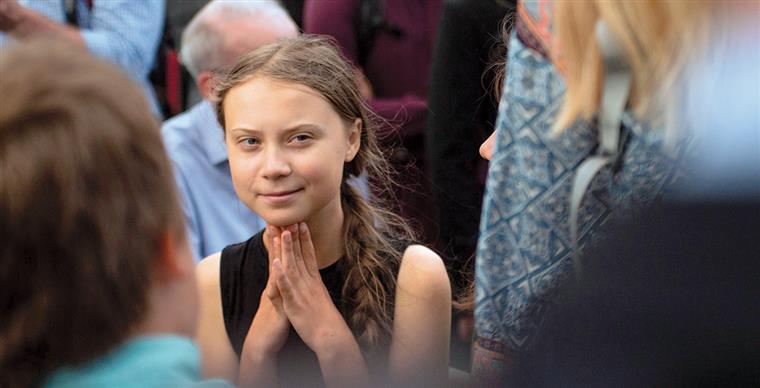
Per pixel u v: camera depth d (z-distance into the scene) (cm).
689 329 286
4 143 317
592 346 297
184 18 1212
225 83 548
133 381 331
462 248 920
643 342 290
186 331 350
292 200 535
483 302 444
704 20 348
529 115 427
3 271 320
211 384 341
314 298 540
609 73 377
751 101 319
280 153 534
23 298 323
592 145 409
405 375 553
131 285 327
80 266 319
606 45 372
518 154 431
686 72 351
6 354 327
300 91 534
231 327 566
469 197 925
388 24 1071
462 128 925
